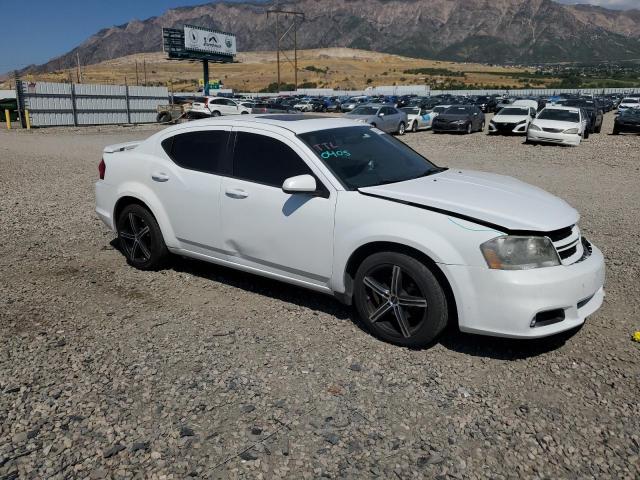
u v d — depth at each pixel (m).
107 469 2.72
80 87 38.09
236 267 4.85
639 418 3.16
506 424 3.11
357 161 4.48
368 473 2.72
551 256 3.63
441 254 3.67
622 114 26.56
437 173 4.72
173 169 5.12
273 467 2.75
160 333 4.18
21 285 5.20
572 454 2.87
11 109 43.72
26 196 9.98
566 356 3.86
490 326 3.62
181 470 2.72
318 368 3.68
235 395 3.35
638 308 4.68
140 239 5.53
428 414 3.19
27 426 3.04
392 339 3.99
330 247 4.16
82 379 3.51
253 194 4.53
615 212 8.62
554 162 15.32
